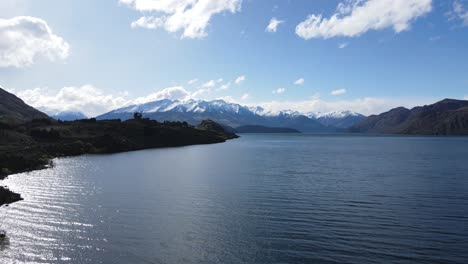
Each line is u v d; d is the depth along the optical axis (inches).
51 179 2738.7
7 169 3080.7
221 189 2354.8
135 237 1368.1
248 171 3373.5
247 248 1254.3
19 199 1979.6
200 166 3811.5
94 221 1568.7
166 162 4234.7
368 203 1934.1
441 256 1173.7
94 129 7460.6
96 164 3905.0
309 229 1461.6
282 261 1144.2
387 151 6845.5
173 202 1943.9
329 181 2731.3
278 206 1862.7
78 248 1256.2
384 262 1128.2
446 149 7460.6
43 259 1166.3
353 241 1316.4
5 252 1218.0
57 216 1643.7
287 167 3764.8
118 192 2224.4
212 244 1294.3
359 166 3890.3
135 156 5108.3
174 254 1204.5
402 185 2539.4
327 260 1147.3
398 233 1405.0
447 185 2529.5
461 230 1440.7
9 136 5275.6
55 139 5856.3
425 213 1712.6
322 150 7194.9
